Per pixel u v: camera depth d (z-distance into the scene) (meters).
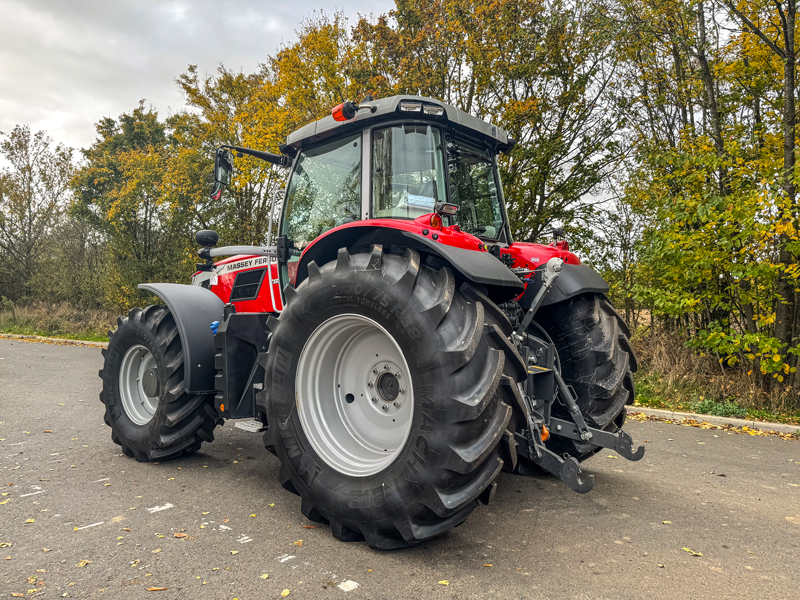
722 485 3.63
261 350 3.70
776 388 5.97
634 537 2.74
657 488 3.56
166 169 15.86
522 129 8.27
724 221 5.82
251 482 3.53
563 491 3.48
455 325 2.41
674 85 7.90
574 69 8.34
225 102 15.30
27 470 3.73
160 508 3.03
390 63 9.63
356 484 2.56
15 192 20.81
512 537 2.72
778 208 5.44
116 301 16.50
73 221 20.47
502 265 2.76
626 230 8.64
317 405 2.89
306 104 10.98
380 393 2.89
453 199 3.28
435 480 2.31
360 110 3.18
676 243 6.06
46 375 8.54
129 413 4.10
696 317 7.32
